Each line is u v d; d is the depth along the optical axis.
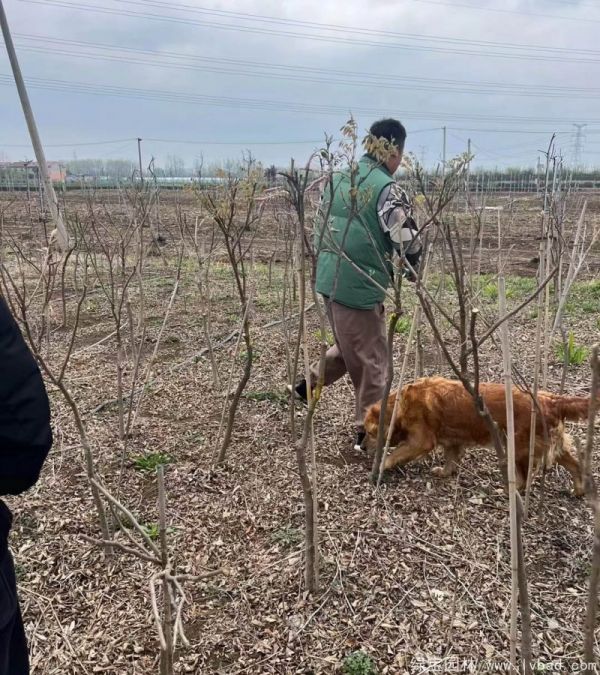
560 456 3.53
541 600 2.80
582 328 7.17
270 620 2.73
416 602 2.81
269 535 3.30
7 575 1.67
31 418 1.49
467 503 3.59
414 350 6.10
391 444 3.90
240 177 4.05
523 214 20.80
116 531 3.31
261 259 12.62
